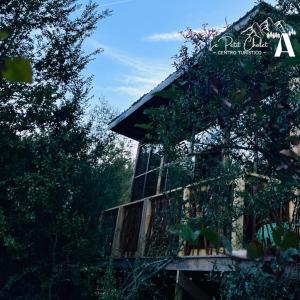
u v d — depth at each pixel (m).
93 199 8.09
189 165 4.74
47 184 6.76
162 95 1.71
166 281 6.24
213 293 5.78
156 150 5.32
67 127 8.42
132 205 8.09
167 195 5.29
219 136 2.36
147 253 6.15
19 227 6.91
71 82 9.24
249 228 4.69
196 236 1.18
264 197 3.86
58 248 7.39
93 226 7.97
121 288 5.47
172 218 5.12
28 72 0.69
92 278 7.36
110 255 7.79
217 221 4.32
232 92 1.53
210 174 4.52
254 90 1.53
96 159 8.73
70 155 7.91
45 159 6.98
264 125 1.51
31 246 7.08
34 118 7.54
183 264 5.57
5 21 8.51
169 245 5.33
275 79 2.63
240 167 4.15
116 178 9.32
